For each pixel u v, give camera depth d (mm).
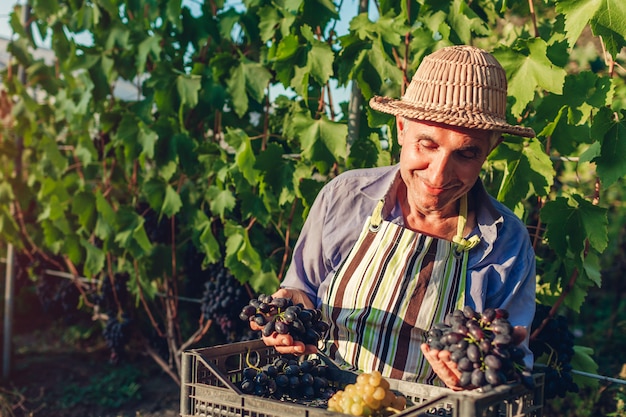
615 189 5773
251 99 3996
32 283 6820
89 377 5570
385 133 3574
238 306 3900
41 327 6875
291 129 3383
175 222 4590
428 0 2957
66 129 5461
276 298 2088
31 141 5516
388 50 3096
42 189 4906
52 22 4965
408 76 3324
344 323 2254
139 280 4523
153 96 4223
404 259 2180
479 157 1985
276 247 4074
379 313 2191
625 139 2551
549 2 2779
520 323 2131
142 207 4512
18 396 5145
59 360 5938
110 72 4457
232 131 3537
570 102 2727
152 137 4031
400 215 2256
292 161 3465
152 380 5551
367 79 3154
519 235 2195
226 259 3660
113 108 4574
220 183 3740
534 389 1912
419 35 3014
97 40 4551
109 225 4609
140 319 5059
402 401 1947
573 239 2793
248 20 3871
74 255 4996
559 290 3135
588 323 6027
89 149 4770
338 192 2344
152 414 4902
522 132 1950
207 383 2109
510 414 1836
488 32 2916
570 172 4238
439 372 1829
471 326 1767
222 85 3924
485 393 1680
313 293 2414
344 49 3154
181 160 4031
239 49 3994
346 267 2270
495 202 2244
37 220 5410
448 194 2025
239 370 2254
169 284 4848
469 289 2146
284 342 2012
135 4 4266
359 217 2301
